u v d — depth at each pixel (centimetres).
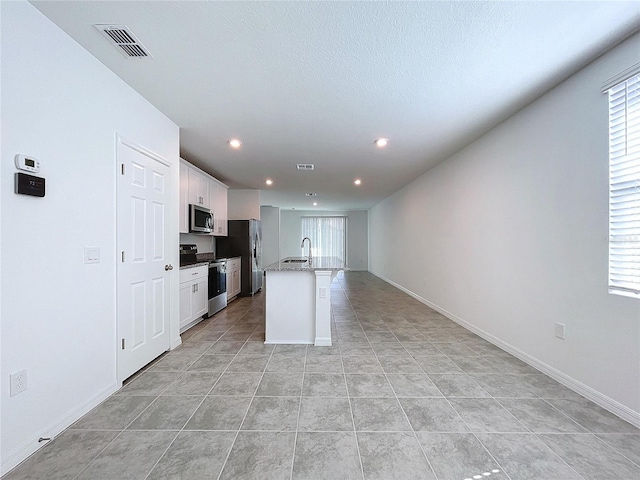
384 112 272
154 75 212
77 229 179
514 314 278
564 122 220
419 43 177
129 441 159
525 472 138
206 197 452
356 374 242
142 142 245
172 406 194
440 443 158
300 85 225
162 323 280
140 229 243
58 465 142
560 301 225
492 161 311
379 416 183
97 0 144
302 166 460
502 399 203
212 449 154
